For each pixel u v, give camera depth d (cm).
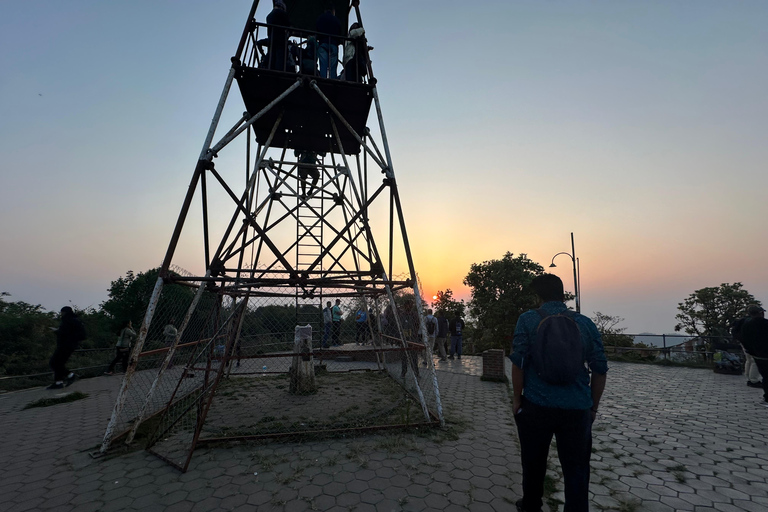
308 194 870
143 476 355
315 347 1083
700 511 291
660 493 322
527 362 251
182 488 329
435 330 1209
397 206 587
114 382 893
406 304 877
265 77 576
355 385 784
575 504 221
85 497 314
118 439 445
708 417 573
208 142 516
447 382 860
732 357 1049
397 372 936
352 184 696
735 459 400
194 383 793
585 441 233
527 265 2953
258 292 671
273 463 381
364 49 644
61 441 457
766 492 324
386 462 385
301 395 691
